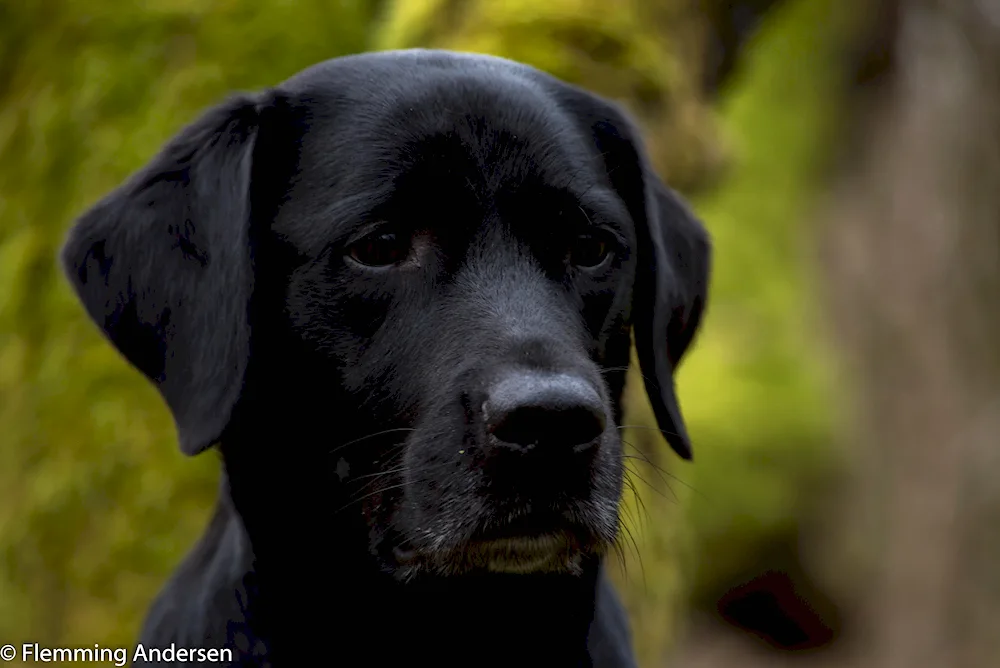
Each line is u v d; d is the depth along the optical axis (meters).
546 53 7.50
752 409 14.70
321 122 4.54
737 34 9.55
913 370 13.60
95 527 7.33
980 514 13.11
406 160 4.37
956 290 13.41
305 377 4.45
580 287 4.57
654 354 4.95
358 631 4.62
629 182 5.08
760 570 14.78
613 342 4.76
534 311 4.28
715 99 9.93
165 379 4.47
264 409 4.54
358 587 4.57
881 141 14.06
